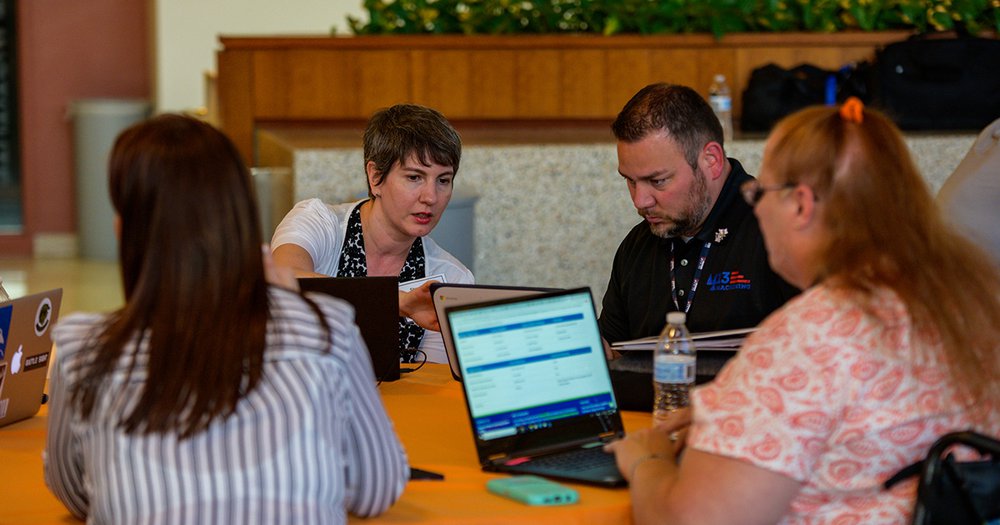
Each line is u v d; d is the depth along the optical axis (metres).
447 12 6.79
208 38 10.45
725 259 3.20
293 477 1.90
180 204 1.89
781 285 3.12
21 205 11.38
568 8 6.77
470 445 2.66
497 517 2.15
